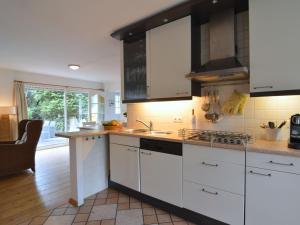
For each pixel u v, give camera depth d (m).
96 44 3.19
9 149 3.33
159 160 2.13
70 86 6.42
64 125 6.29
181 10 2.07
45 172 3.60
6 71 4.91
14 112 4.64
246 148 1.56
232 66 1.90
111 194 2.60
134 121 3.08
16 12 2.15
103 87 7.57
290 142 1.53
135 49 2.77
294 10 1.56
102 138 2.74
